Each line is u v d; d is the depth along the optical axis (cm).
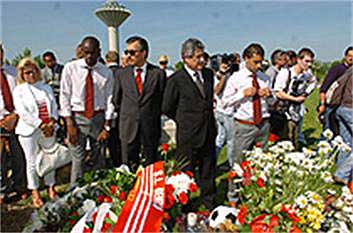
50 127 376
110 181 291
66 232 265
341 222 262
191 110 329
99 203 280
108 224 245
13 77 393
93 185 293
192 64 325
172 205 267
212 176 350
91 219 252
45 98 378
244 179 286
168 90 333
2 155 399
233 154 362
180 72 332
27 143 372
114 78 393
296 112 522
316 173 271
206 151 343
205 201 346
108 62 557
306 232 249
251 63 345
